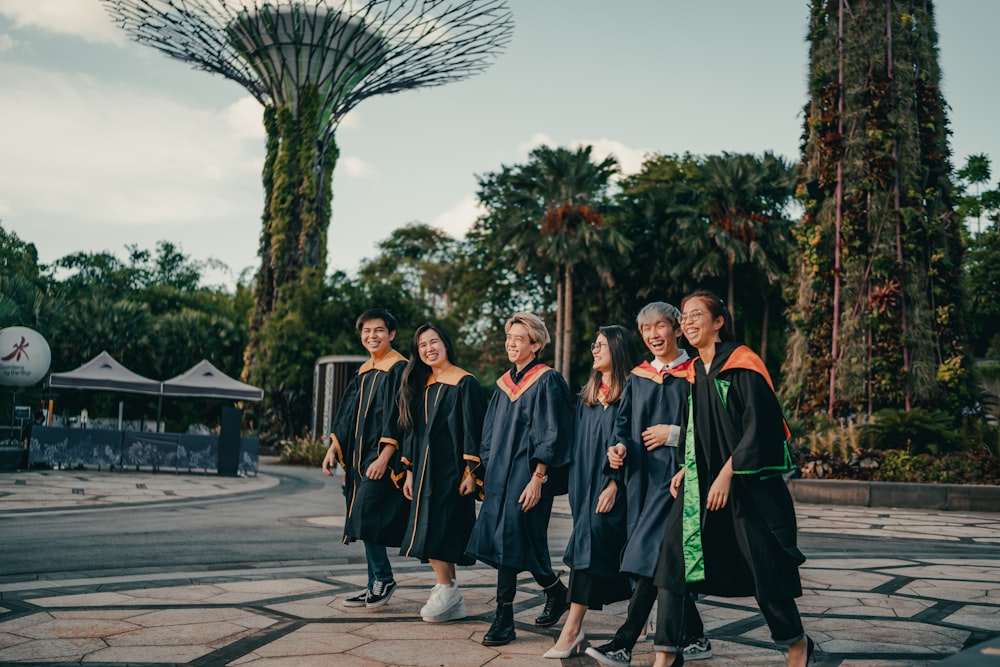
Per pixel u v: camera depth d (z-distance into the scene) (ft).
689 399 10.21
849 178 55.31
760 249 117.80
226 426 56.70
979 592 17.29
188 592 15.96
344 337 106.93
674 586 9.71
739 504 9.42
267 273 111.55
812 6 59.16
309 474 66.74
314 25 99.45
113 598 15.24
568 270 117.91
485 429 13.56
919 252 53.83
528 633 12.99
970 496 40.75
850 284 54.49
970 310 56.95
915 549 25.71
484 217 138.72
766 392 9.52
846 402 53.11
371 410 14.76
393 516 14.37
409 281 173.37
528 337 13.57
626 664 10.93
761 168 123.44
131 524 27.68
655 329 11.65
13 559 19.80
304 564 20.27
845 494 43.37
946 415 48.34
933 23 58.23
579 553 11.66
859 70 56.24
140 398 108.27
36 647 11.57
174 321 122.21
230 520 29.84
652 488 11.16
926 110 56.34
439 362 14.19
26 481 43.55
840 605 15.74
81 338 109.60
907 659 11.60
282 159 110.22
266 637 12.35
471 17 91.40
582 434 12.60
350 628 13.07
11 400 62.54
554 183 117.60
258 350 108.37
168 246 189.67
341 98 107.86
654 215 127.54
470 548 12.73
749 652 12.05
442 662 11.14
